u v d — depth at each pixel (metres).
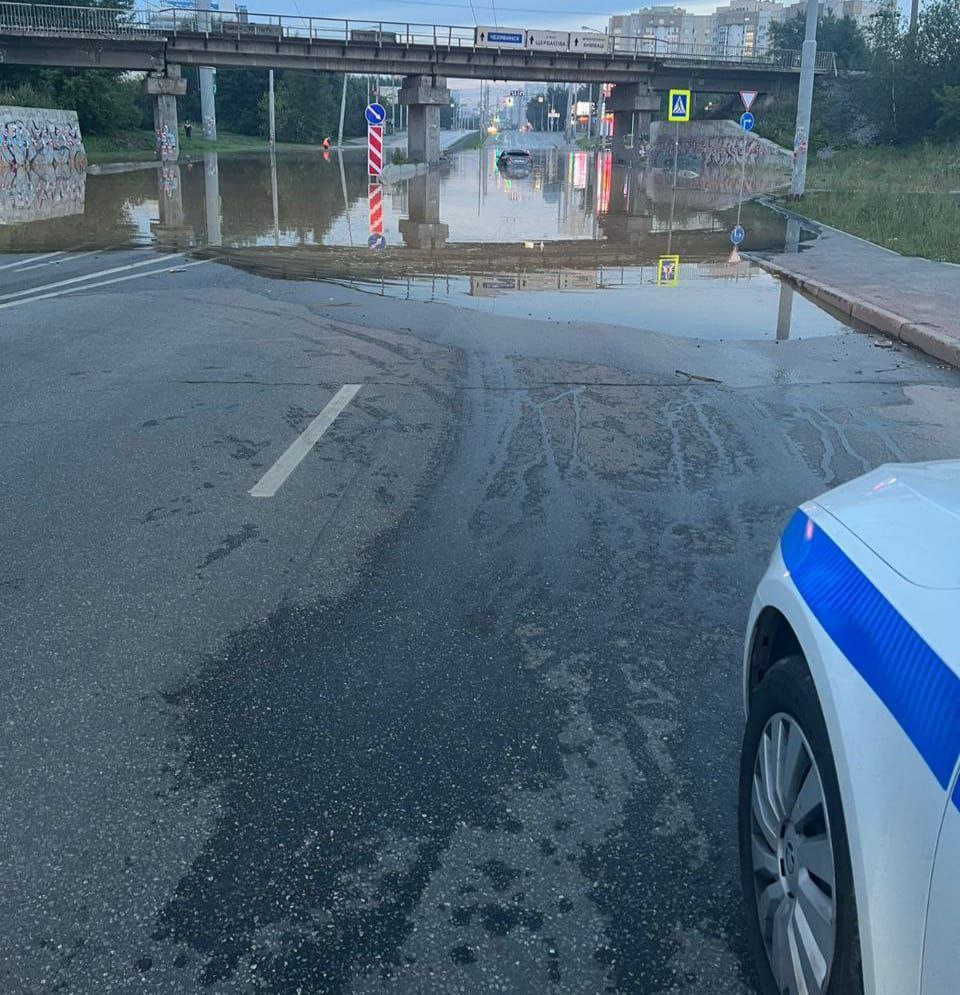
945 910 1.62
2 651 4.26
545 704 3.90
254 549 5.35
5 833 3.12
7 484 6.28
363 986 2.55
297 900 2.85
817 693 2.18
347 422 7.77
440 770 3.47
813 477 6.70
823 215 26.44
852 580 2.27
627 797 3.32
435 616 4.63
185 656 4.23
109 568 5.09
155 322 11.71
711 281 16.08
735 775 3.45
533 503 6.11
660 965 2.62
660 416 8.17
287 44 58.88
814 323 12.61
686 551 5.43
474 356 10.28
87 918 2.77
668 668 4.19
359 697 3.93
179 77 58.00
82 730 3.69
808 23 30.72
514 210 30.02
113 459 6.79
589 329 11.91
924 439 7.62
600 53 65.31
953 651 1.83
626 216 28.41
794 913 2.23
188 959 2.63
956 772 1.68
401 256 18.53
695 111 76.12
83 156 46.81
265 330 11.38
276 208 28.58
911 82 55.09
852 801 1.91
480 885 2.91
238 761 3.51
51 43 54.19
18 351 10.10
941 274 15.66
